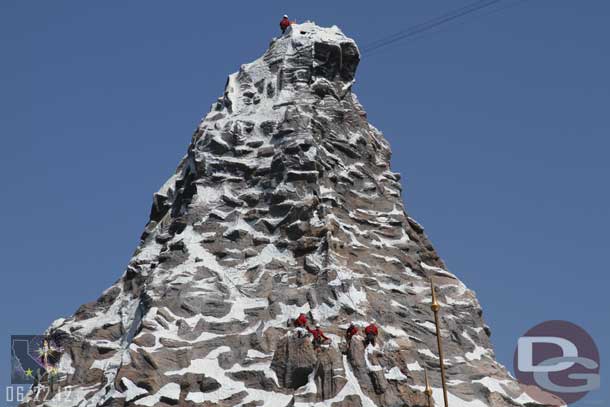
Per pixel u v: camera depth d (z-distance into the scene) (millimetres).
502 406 120750
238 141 138125
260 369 116312
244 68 146750
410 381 115000
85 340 129500
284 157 133375
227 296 124312
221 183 135250
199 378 116500
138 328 121562
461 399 120500
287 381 114375
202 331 120750
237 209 132500
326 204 131125
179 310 122312
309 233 128000
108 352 127875
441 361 96500
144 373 116125
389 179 140625
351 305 119688
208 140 138875
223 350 119062
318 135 137250
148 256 135875
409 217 138875
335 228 129000
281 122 138375
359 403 110062
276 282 124812
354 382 112125
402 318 124938
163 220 141625
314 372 112812
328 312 119312
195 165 137250
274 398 113625
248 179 135250
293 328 118312
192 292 123938
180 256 128750
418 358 122250
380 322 121562
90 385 125312
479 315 130875
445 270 136000
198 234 130750
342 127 141250
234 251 128500
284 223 129375
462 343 126500
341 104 144000
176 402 114625
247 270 126688
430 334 125438
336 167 136375
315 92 142875
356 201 135250
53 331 131125
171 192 144250
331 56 145875
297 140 134125
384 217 135125
